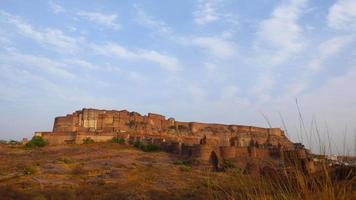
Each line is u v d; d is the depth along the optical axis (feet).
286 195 14.65
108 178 193.57
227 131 496.64
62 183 169.37
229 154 303.07
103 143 388.16
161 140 381.40
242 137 474.08
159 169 235.20
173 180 179.63
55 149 334.24
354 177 14.24
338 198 13.85
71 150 330.34
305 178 14.75
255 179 16.05
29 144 353.31
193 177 187.62
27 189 149.38
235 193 15.70
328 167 14.90
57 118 447.83
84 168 229.04
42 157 283.38
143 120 468.75
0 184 157.28
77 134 393.09
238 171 16.89
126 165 249.96
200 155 307.78
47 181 172.04
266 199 14.83
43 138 395.34
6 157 277.44
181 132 480.23
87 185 168.55
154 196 133.39
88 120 442.91
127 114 467.93
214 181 17.17
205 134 485.56
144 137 407.64
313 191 14.29
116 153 323.16
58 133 399.65
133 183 172.96
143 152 346.95
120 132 416.26
